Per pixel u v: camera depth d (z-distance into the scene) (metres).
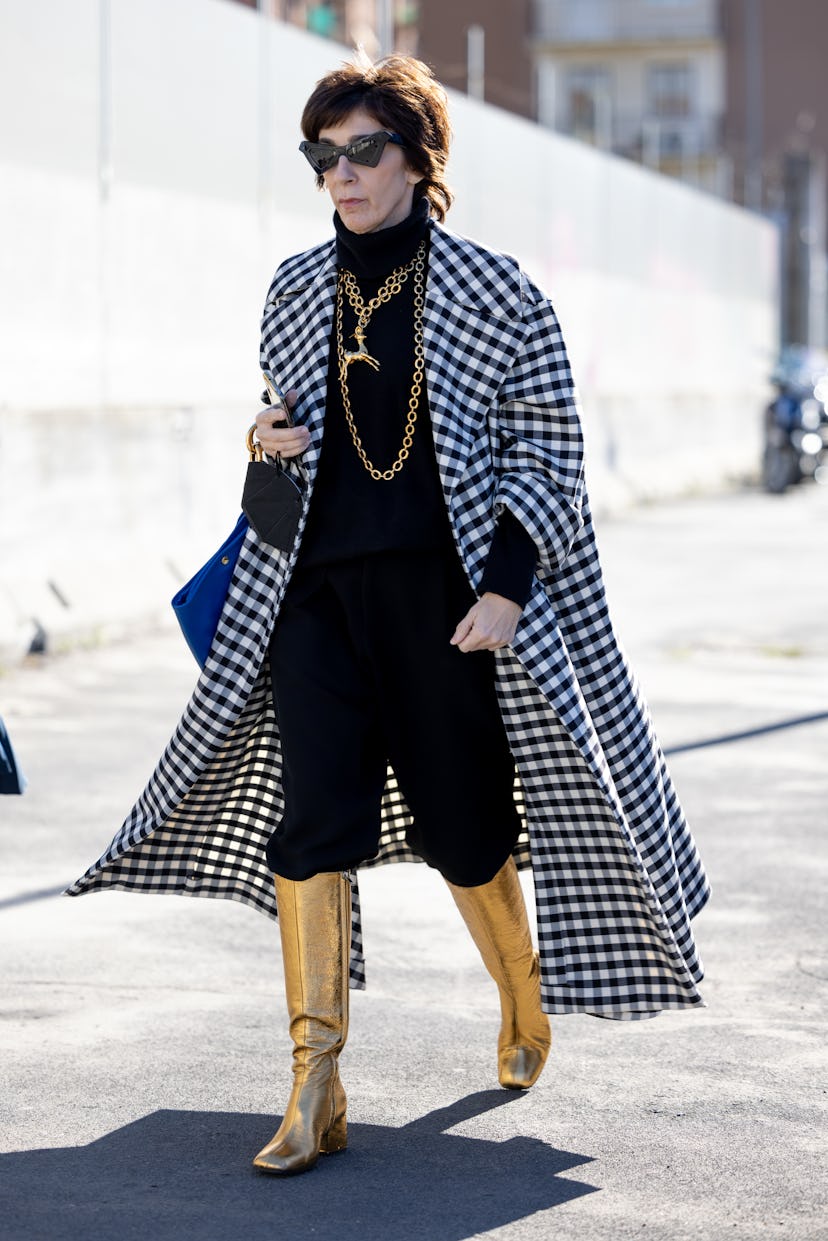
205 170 36.69
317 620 9.62
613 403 60.41
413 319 9.49
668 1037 11.77
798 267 116.06
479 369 9.45
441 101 9.69
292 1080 10.95
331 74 9.61
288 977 9.69
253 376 38.69
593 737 9.55
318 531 9.57
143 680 26.23
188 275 36.19
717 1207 9.09
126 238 34.00
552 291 58.12
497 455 9.55
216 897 10.47
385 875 16.27
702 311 77.12
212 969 13.29
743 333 84.94
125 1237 8.73
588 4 173.38
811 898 15.22
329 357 9.59
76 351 32.56
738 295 83.94
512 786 9.95
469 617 9.21
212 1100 10.61
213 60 36.97
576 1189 9.32
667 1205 9.12
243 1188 9.34
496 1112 10.41
